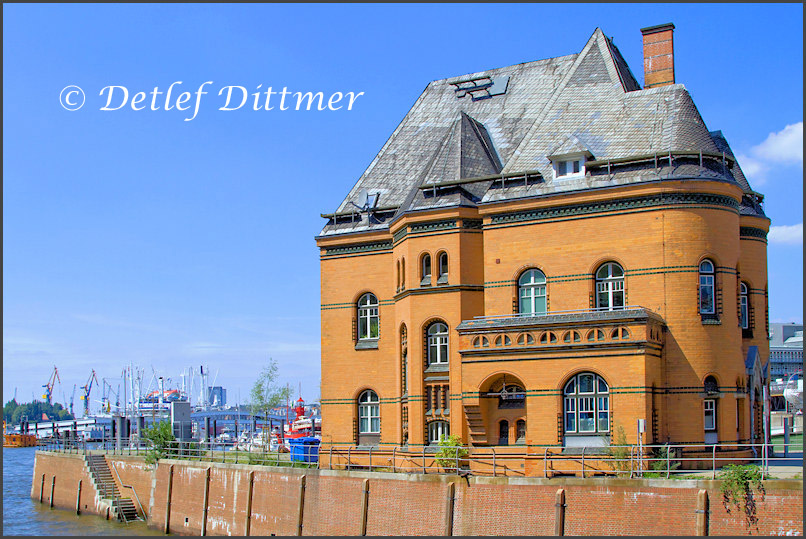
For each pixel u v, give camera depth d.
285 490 42.69
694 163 39.50
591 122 43.53
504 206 42.19
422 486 37.53
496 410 39.88
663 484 32.66
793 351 102.94
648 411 36.69
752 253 45.34
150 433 58.03
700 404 38.47
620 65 47.91
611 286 40.19
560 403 37.81
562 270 40.88
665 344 38.72
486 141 48.28
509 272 41.97
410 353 44.22
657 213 39.28
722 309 39.28
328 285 49.50
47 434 161.12
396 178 50.09
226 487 46.50
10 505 65.94
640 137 41.59
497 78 51.81
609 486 33.56
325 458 48.47
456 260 43.34
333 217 50.09
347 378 48.41
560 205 41.03
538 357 38.38
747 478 31.41
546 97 49.28
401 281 45.72
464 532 36.16
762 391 43.94
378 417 47.78
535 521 34.72
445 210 43.56
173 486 50.72
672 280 38.84
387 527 38.34
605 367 37.16
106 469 60.53
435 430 43.69
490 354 39.41
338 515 40.12
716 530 31.62
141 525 53.94
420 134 51.62
